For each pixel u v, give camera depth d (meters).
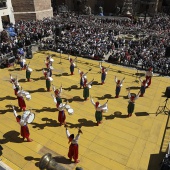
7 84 20.20
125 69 23.30
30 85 20.14
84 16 48.94
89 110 16.81
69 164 12.31
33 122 15.39
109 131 14.77
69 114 15.34
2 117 15.90
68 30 36.34
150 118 16.06
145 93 19.20
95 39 31.98
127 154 13.06
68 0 58.66
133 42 33.28
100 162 12.53
